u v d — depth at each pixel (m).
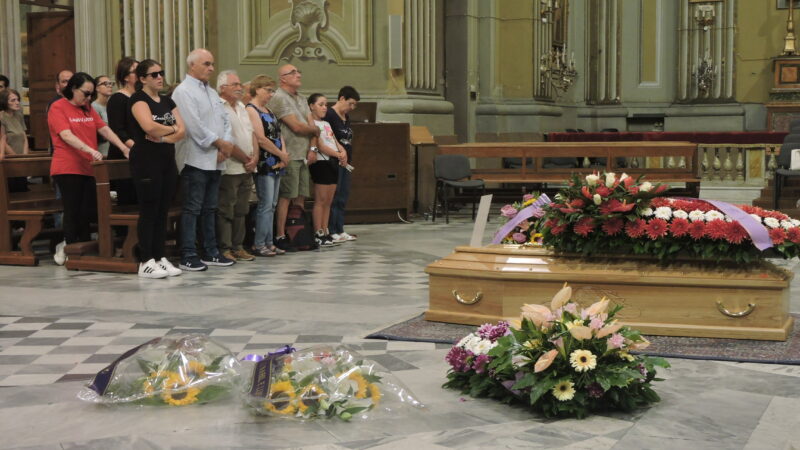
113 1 13.78
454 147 12.81
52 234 8.85
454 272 5.50
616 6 21.36
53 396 4.00
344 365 3.72
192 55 7.66
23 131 9.82
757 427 3.48
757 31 20.77
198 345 4.00
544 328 3.79
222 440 3.35
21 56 14.20
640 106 21.50
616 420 3.59
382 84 14.44
